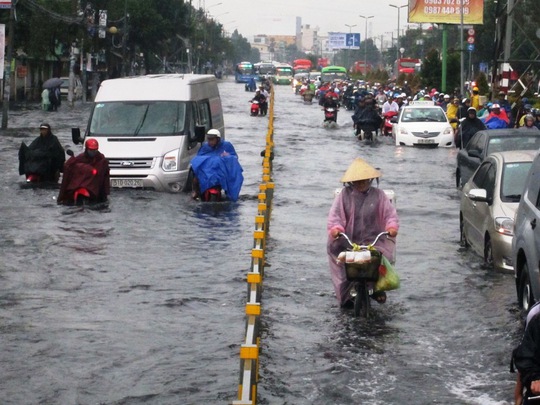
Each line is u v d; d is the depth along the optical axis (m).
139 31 89.38
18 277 13.12
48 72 90.06
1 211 19.16
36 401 8.23
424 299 12.17
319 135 43.44
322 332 10.55
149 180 22.22
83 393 8.45
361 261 10.87
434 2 70.06
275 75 142.75
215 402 8.20
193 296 12.10
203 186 20.92
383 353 9.77
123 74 81.00
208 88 26.48
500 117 32.62
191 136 23.34
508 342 10.22
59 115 55.22
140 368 9.15
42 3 68.06
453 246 16.02
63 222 17.83
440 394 8.50
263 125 50.09
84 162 20.38
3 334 10.29
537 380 5.94
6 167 27.27
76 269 13.66
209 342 10.05
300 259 14.62
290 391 8.52
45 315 11.12
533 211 10.95
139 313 11.26
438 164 30.67
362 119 40.38
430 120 38.25
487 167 15.16
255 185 24.34
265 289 12.56
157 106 23.50
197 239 16.17
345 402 8.27
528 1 50.66
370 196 11.41
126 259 14.41
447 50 75.69
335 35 182.88
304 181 25.30
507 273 13.59
